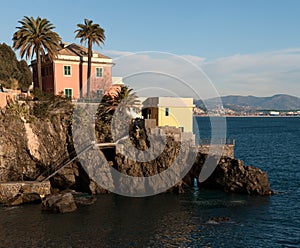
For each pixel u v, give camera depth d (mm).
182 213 38969
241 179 47875
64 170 48438
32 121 51281
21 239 31250
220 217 37469
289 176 60875
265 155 90250
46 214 37906
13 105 50938
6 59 83000
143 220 36594
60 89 60875
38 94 54812
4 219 36281
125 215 38125
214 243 31000
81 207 40750
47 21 58281
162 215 38219
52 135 51844
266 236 32625
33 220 36000
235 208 40875
